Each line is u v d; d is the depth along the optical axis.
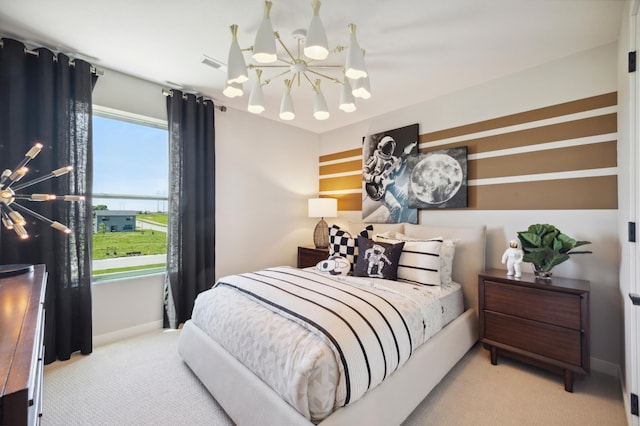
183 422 1.55
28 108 2.11
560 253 2.01
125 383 1.90
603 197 2.06
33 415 0.67
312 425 1.13
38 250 2.11
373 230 3.23
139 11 1.77
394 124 3.39
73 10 1.75
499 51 2.17
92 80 2.40
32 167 2.09
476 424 1.54
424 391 1.68
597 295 2.08
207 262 3.07
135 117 2.71
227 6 1.72
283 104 2.20
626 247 1.59
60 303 2.19
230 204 3.38
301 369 1.19
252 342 1.49
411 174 3.16
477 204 2.70
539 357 1.94
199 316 2.02
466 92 2.79
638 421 1.39
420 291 2.04
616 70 2.03
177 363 2.16
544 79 2.34
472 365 2.15
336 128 4.10
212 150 3.11
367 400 1.32
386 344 1.44
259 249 3.65
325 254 3.49
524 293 2.02
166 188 2.98
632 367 1.42
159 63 2.40
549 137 2.31
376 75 2.54
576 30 1.92
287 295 1.72
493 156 2.61
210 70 2.52
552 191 2.29
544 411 1.64
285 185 3.93
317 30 1.47
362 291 1.87
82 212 2.29
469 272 2.54
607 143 2.06
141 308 2.74
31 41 2.09
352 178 3.89
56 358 2.19
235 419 1.46
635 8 1.37
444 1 1.67
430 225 3.01
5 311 0.98
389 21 1.83
